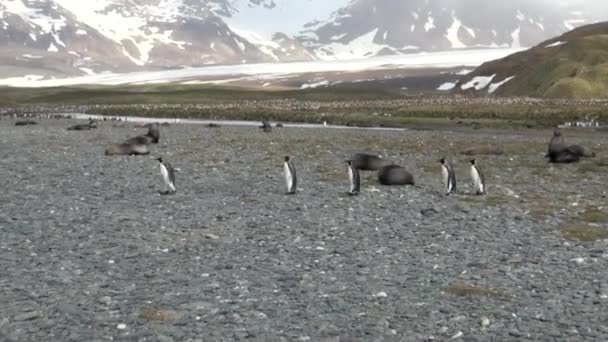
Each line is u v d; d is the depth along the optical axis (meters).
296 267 14.16
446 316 11.09
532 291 12.44
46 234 17.17
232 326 10.55
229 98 191.38
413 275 13.56
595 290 12.41
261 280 13.17
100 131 63.69
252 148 44.28
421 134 61.59
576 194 24.09
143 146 39.25
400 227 18.31
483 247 15.98
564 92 139.88
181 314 11.02
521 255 15.16
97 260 14.62
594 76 147.38
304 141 51.00
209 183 27.08
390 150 43.12
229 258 14.94
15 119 97.88
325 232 17.69
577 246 16.02
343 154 40.19
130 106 143.62
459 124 77.94
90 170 30.92
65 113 125.81
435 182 27.73
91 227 18.12
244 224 18.73
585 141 52.62
